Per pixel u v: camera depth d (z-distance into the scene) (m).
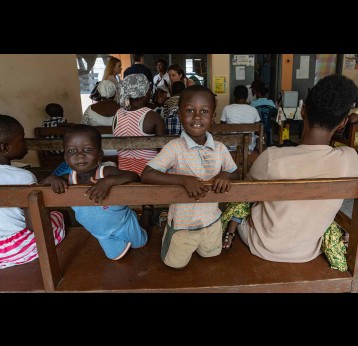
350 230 1.51
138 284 1.48
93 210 1.50
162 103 4.62
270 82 7.66
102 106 3.30
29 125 4.24
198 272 1.56
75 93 5.35
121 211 1.57
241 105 4.45
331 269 1.57
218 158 1.58
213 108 1.52
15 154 1.75
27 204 1.37
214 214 1.60
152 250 1.76
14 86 3.98
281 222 1.52
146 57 7.37
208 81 7.39
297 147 1.50
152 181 1.42
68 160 1.53
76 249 1.79
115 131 2.57
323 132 1.45
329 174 1.45
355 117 3.96
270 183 1.35
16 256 1.62
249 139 2.54
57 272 1.49
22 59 4.09
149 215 2.04
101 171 1.56
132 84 2.42
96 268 1.61
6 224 1.59
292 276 1.51
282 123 6.14
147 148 2.34
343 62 7.29
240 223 1.78
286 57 7.23
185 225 1.53
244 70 7.24
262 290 1.47
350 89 1.37
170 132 3.19
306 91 7.50
